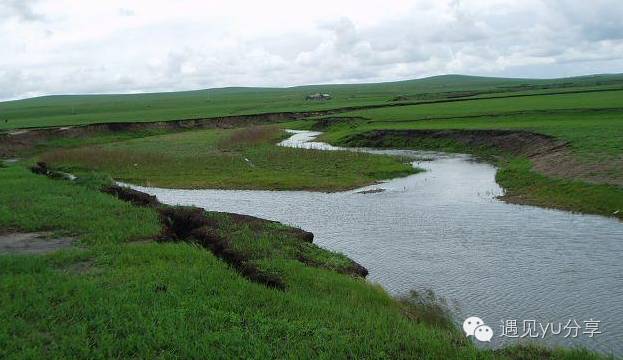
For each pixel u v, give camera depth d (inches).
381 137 2071.9
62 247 614.9
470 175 1352.1
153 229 682.8
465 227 844.6
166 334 371.2
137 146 2144.4
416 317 485.7
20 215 743.1
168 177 1459.2
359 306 459.2
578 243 733.3
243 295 449.7
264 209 1048.2
